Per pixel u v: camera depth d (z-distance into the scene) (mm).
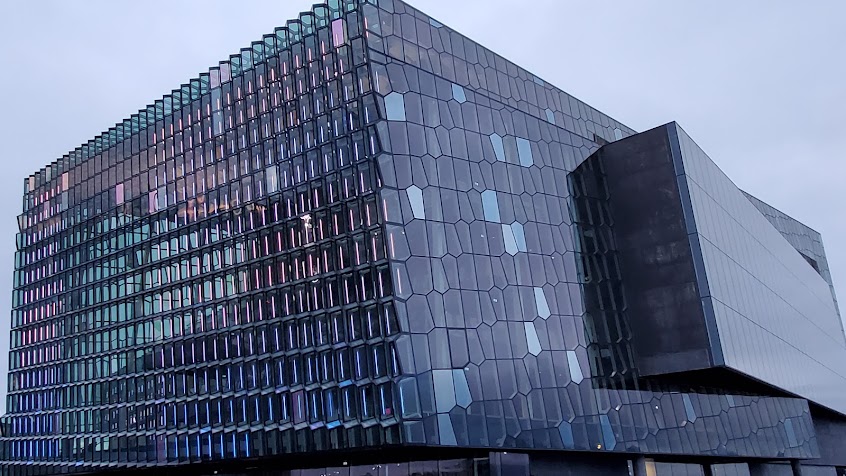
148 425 58406
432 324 44000
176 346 57812
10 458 72688
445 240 46500
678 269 51906
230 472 55062
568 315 50188
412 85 48875
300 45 53938
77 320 69062
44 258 75688
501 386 45000
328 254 48375
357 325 45562
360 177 47188
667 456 53594
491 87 53812
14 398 74500
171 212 61438
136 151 66750
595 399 48656
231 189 56656
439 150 48469
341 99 49781
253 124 56219
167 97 64750
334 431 45281
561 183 54875
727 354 49938
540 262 50469
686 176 53000
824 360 89875
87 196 71688
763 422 61125
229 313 54344
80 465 63969
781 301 73812
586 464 48156
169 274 60219
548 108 57750
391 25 49719
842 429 93125
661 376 51969
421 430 41438
